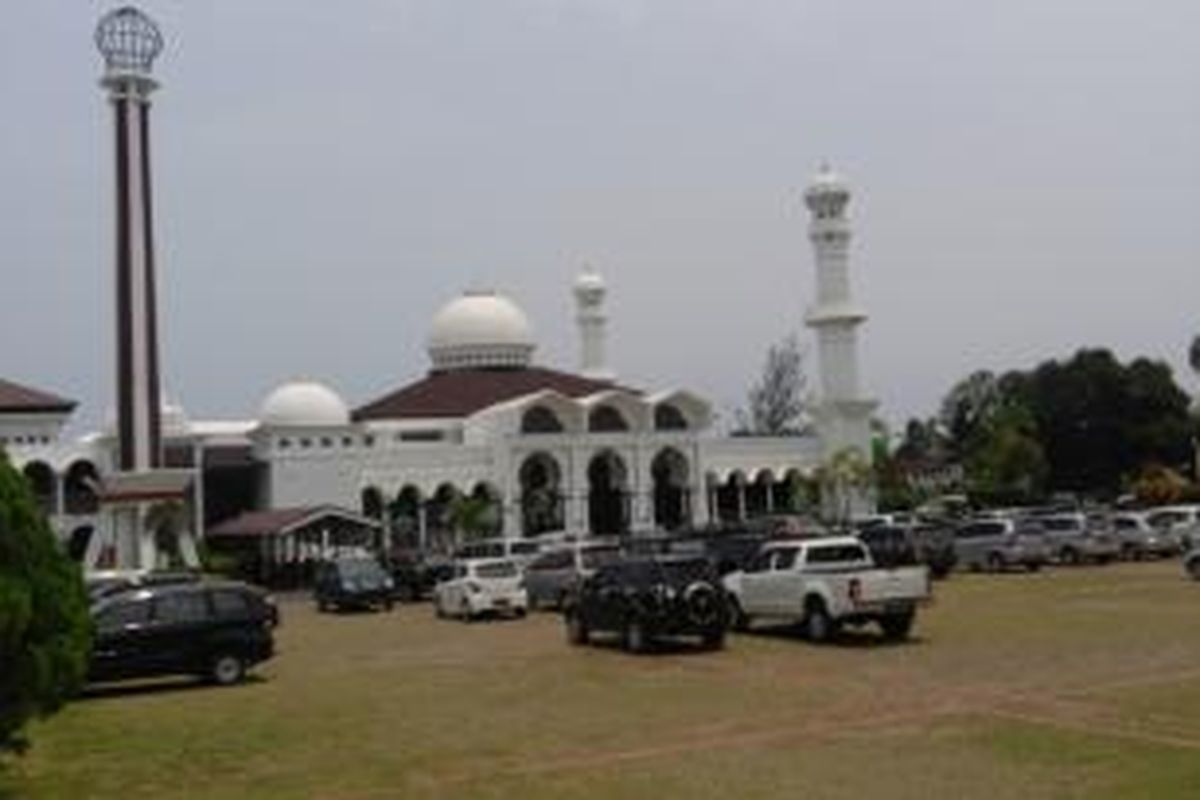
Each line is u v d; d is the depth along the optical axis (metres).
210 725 25.69
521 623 45.69
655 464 103.81
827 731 22.11
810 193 107.06
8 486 19.89
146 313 75.62
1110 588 46.66
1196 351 119.00
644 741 22.00
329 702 28.12
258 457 92.69
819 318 107.31
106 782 20.67
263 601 33.09
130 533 75.69
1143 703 23.41
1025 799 16.97
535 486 100.31
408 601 60.53
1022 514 66.38
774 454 107.31
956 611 40.59
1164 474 99.31
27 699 19.75
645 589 34.53
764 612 36.41
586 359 121.88
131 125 75.19
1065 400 115.69
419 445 95.56
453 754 21.58
